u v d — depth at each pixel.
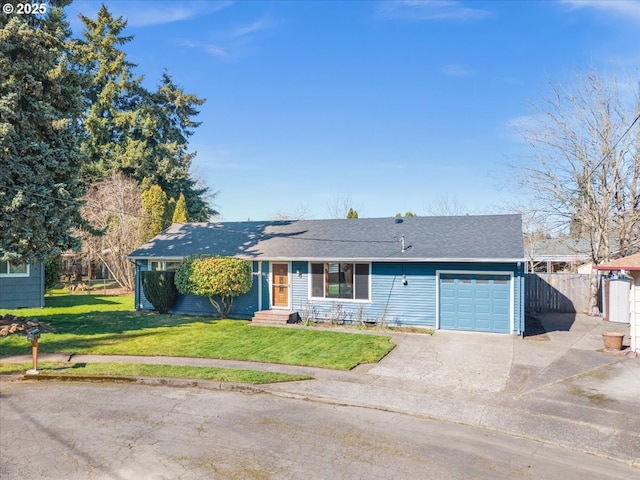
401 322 16.08
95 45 36.84
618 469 5.80
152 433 6.81
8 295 19.67
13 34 13.33
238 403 8.36
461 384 9.44
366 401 8.41
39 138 14.53
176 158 39.50
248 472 5.55
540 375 10.06
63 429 6.95
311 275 17.33
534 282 20.84
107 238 28.36
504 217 18.23
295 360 11.25
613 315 17.77
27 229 14.05
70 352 11.99
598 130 19.86
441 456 6.10
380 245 17.06
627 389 9.05
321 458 5.98
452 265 15.45
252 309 17.98
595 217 19.83
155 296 18.56
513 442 6.65
